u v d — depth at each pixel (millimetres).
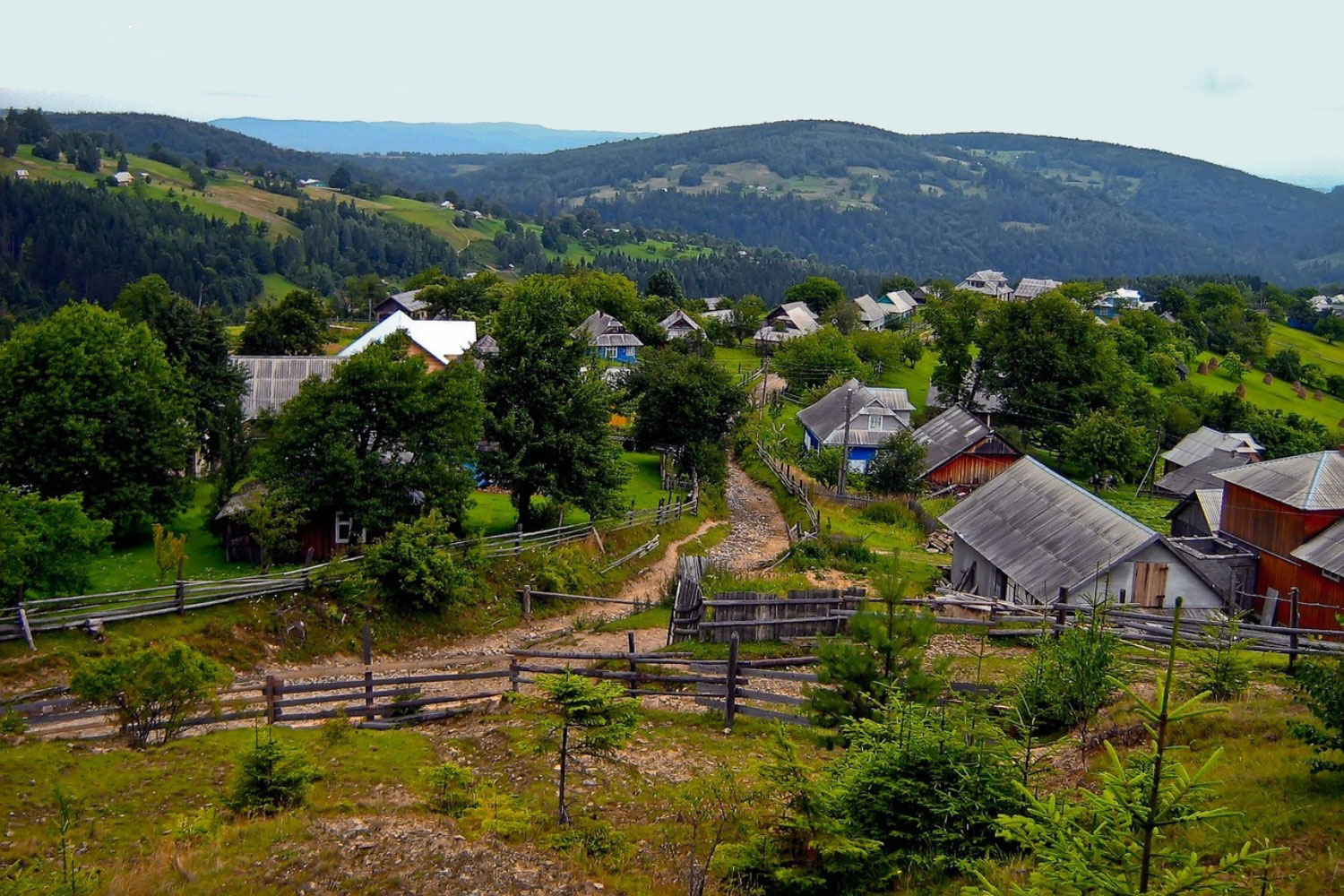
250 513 29781
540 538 35219
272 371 53281
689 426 52906
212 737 17984
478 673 20766
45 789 15016
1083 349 76312
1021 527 33469
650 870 12156
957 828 11398
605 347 92625
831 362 88812
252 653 24938
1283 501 33812
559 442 36281
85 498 31422
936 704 15078
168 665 17469
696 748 17484
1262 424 79125
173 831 12805
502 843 12609
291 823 12805
